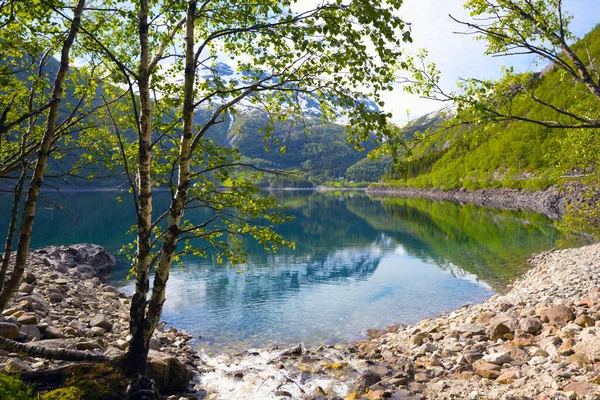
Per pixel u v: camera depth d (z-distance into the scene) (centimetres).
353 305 2173
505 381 967
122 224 6103
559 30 855
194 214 8200
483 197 12694
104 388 762
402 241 4650
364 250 4103
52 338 1215
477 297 2278
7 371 819
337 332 1755
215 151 897
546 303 1517
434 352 1305
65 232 5128
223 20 879
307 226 6512
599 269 2019
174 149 940
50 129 691
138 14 902
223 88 876
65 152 902
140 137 816
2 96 735
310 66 812
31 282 1838
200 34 995
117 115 967
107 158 979
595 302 1335
